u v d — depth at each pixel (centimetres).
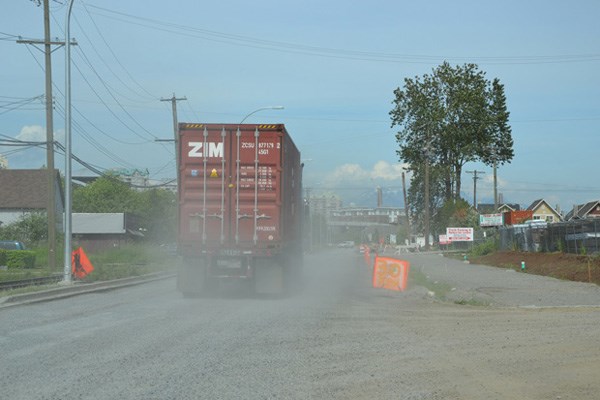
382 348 1122
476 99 7075
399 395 798
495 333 1304
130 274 3200
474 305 1902
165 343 1155
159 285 2738
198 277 2019
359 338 1232
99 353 1054
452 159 7294
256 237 2000
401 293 2302
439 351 1095
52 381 850
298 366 965
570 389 827
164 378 876
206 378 879
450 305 1894
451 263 4653
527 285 2566
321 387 835
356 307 1805
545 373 922
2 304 1806
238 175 2008
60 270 3881
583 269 2903
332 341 1195
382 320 1510
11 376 879
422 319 1535
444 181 7525
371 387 838
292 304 1878
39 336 1230
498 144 7194
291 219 2233
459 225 7362
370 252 8338
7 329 1323
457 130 7100
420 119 7250
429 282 2770
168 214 9444
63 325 1387
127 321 1459
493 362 1002
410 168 7512
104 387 820
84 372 908
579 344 1158
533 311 1731
